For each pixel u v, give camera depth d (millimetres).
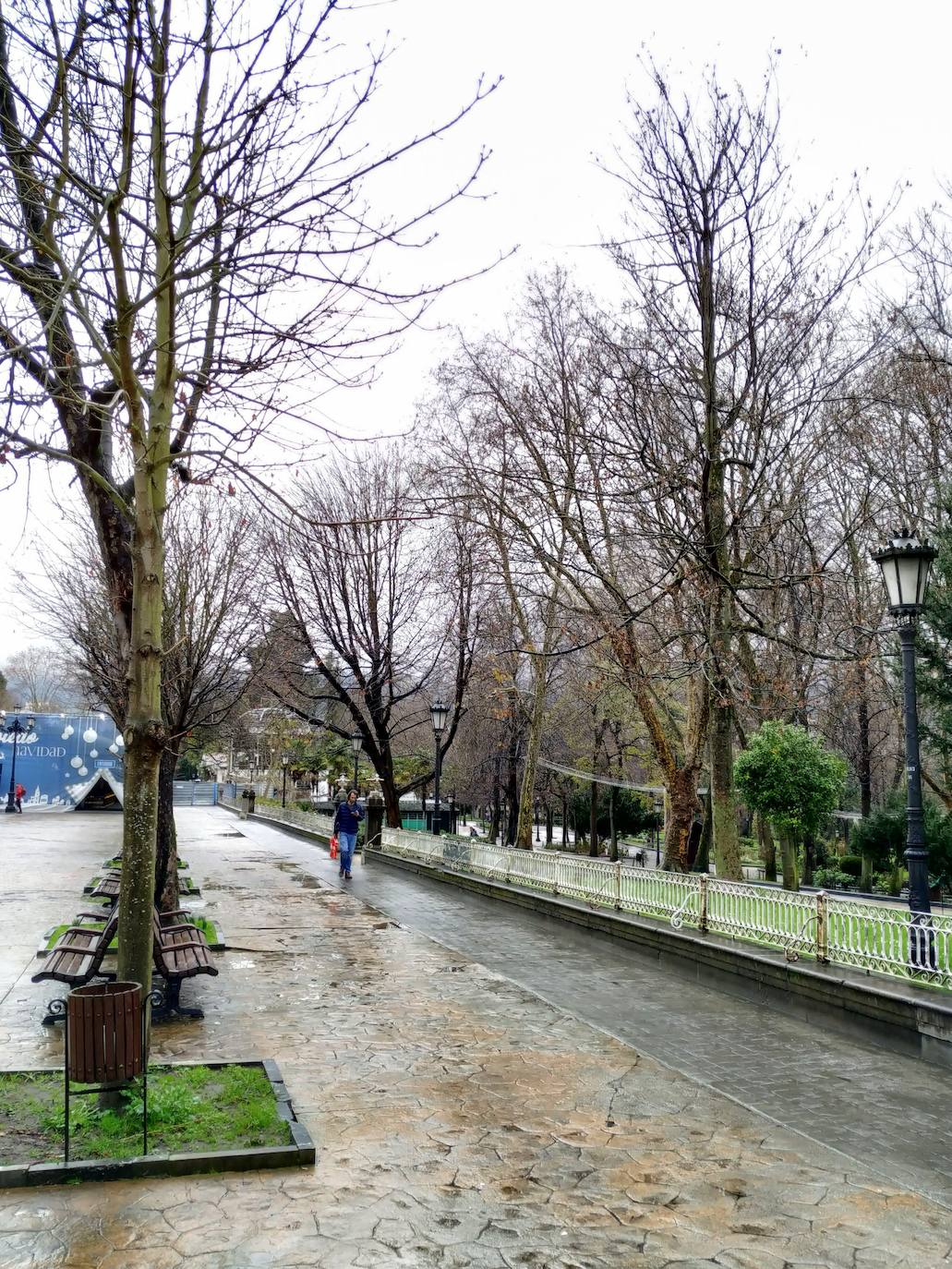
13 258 6023
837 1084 7383
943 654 15094
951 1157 5945
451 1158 5660
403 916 15859
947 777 21188
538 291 27656
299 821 35625
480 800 48594
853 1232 4859
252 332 6434
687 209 12992
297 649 28547
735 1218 4988
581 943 13672
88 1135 5527
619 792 39406
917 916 8797
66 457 5953
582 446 20094
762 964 10102
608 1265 4449
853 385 19438
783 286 13930
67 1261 4293
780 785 17031
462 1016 9156
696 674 15938
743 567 15234
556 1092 6977
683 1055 8148
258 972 11000
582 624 20562
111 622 13445
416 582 29266
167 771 12242
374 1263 4383
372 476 27469
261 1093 6277
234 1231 4617
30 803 46219
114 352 6457
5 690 74188
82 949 8625
